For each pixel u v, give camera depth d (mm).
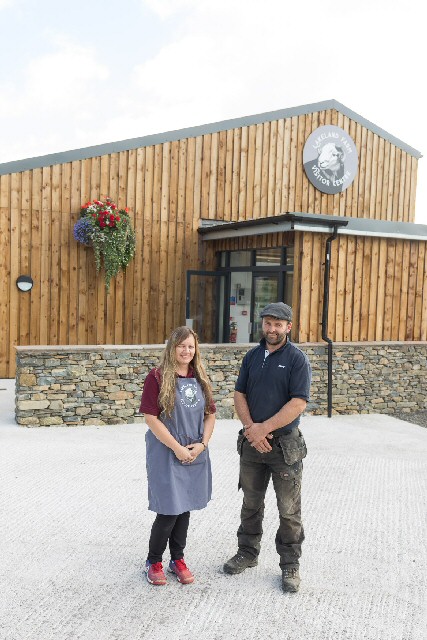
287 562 3992
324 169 14039
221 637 3340
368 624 3539
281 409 3852
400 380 10492
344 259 10367
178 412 3809
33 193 11477
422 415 10398
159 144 12438
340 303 10391
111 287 12195
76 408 8281
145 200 12398
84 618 3490
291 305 10812
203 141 12828
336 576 4164
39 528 4801
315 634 3408
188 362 3904
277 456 3916
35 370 8047
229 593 3854
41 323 11680
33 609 3572
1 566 4117
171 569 4086
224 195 13102
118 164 12117
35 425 8117
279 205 13656
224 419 9188
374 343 10258
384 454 7621
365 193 14711
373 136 14688
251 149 13297
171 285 12758
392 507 5656
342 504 5699
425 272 11188
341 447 7898
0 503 5332
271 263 11398
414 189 15398
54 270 11719
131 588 3869
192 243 12883
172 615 3559
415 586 4051
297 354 3930
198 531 4891
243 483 4102
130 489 5805
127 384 8516
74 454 6938
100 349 8320
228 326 12781
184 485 3818
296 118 13711
